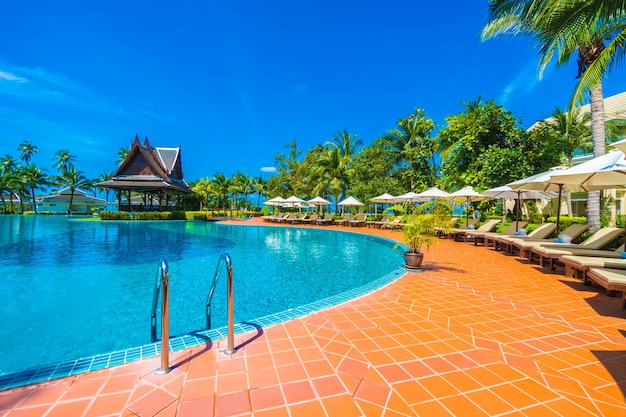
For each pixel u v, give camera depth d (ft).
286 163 123.13
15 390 7.31
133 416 6.36
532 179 24.41
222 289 20.18
